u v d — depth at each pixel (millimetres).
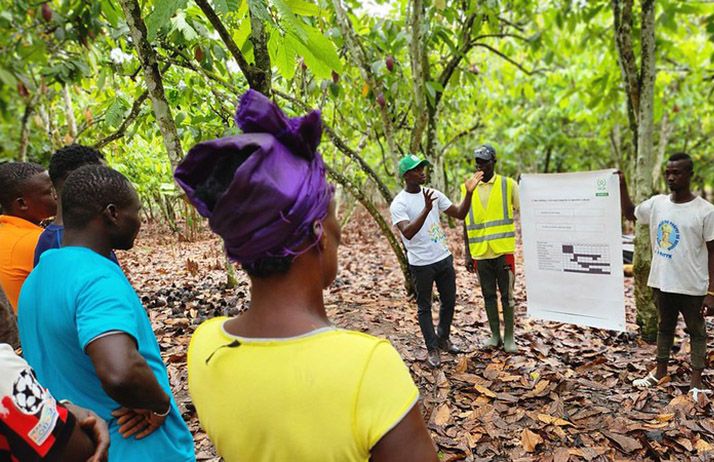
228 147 848
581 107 9438
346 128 7484
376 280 7281
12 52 2777
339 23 4887
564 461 2678
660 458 2676
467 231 4410
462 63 7523
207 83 4328
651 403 3289
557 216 4109
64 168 1849
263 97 880
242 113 902
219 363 927
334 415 813
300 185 853
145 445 1469
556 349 4344
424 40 5754
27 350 1478
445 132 10914
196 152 889
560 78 9320
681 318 5062
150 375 1325
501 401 3352
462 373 3830
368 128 7797
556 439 2914
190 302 5863
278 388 845
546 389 3469
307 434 826
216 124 4918
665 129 13062
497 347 4406
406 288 6066
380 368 829
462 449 2807
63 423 1042
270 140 854
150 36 1733
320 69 2393
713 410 3104
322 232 918
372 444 815
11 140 6965
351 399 809
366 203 5578
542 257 4254
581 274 4066
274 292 903
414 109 5902
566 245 4109
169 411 1564
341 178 5367
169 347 4363
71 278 1359
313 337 865
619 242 3846
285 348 867
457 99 8961
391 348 874
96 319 1284
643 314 4465
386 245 11008
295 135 871
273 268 870
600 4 5770
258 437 868
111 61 4828
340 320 5090
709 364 3820
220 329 1002
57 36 3908
